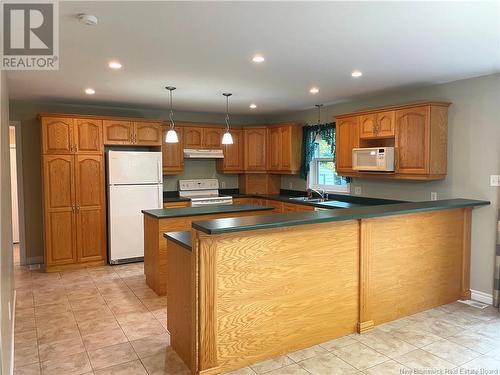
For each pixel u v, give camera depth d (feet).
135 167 17.79
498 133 12.19
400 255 11.23
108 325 10.96
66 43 9.16
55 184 16.56
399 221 11.14
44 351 9.42
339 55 10.32
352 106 17.65
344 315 10.21
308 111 20.48
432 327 10.73
